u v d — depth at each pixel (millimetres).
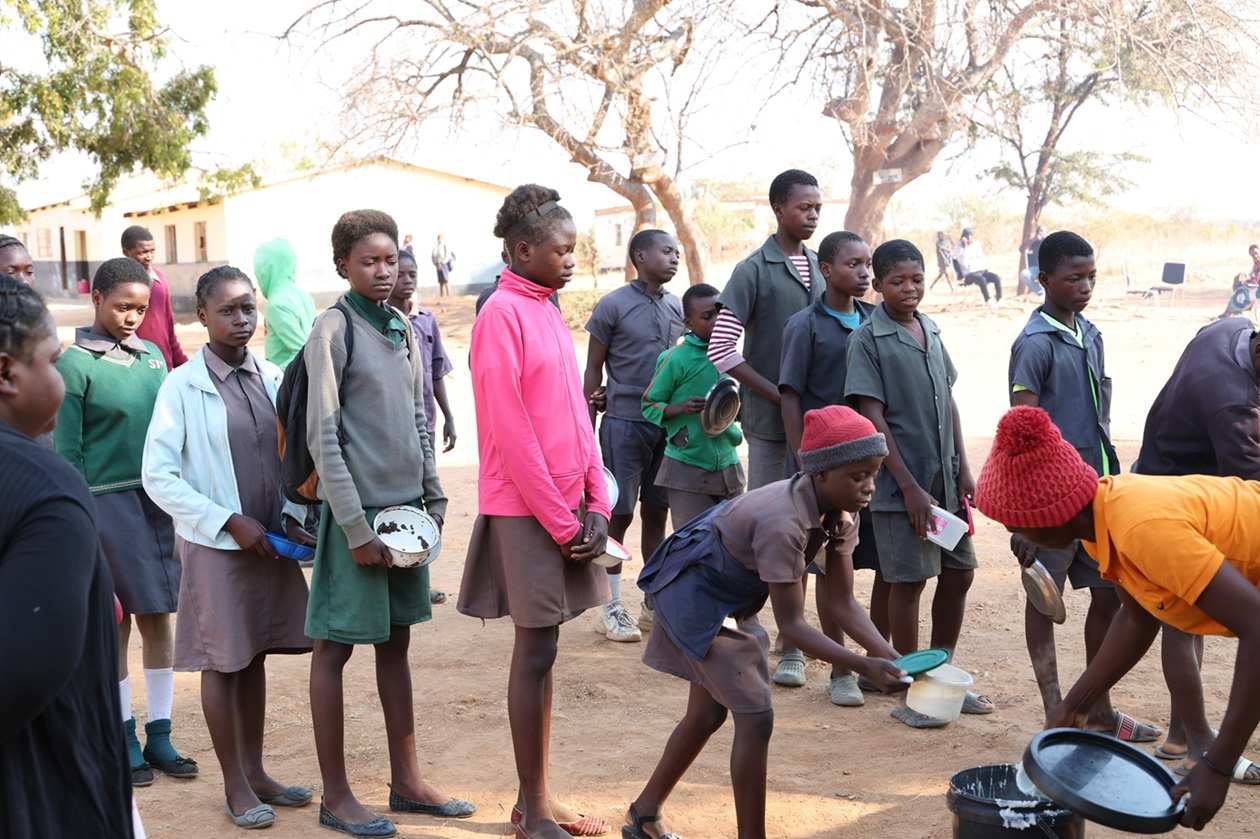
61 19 24094
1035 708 5680
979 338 22906
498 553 4320
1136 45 23250
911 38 23844
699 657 3941
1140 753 3434
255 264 6969
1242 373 4426
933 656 3689
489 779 5035
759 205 49562
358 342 4438
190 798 4852
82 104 25000
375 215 4492
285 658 6770
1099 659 3799
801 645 3811
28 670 2141
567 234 4258
